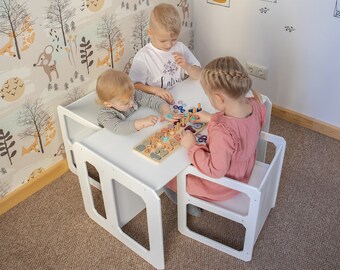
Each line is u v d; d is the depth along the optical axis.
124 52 2.19
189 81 1.98
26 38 1.69
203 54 2.62
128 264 1.65
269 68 2.35
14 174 1.89
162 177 1.46
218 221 1.81
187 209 1.82
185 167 1.51
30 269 1.65
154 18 1.82
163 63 1.97
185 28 2.51
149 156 1.53
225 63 1.40
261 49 2.33
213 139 1.42
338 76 2.11
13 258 1.69
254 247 1.69
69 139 1.99
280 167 1.70
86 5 1.87
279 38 2.22
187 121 1.70
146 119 1.64
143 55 1.93
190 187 1.60
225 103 1.41
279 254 1.67
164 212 1.85
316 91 2.23
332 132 2.24
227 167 1.43
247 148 1.48
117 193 1.64
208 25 2.48
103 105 1.75
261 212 1.58
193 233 1.71
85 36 1.94
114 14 2.03
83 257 1.69
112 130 1.66
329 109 2.23
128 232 1.77
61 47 1.85
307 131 2.31
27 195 1.96
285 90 2.35
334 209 1.85
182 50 2.04
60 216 1.86
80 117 1.83
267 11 2.19
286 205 1.87
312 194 1.92
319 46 2.10
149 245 1.72
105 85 1.62
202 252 1.68
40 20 1.71
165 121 1.72
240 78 1.37
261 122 1.58
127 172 1.48
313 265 1.62
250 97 1.53
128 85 1.64
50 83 1.87
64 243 1.74
